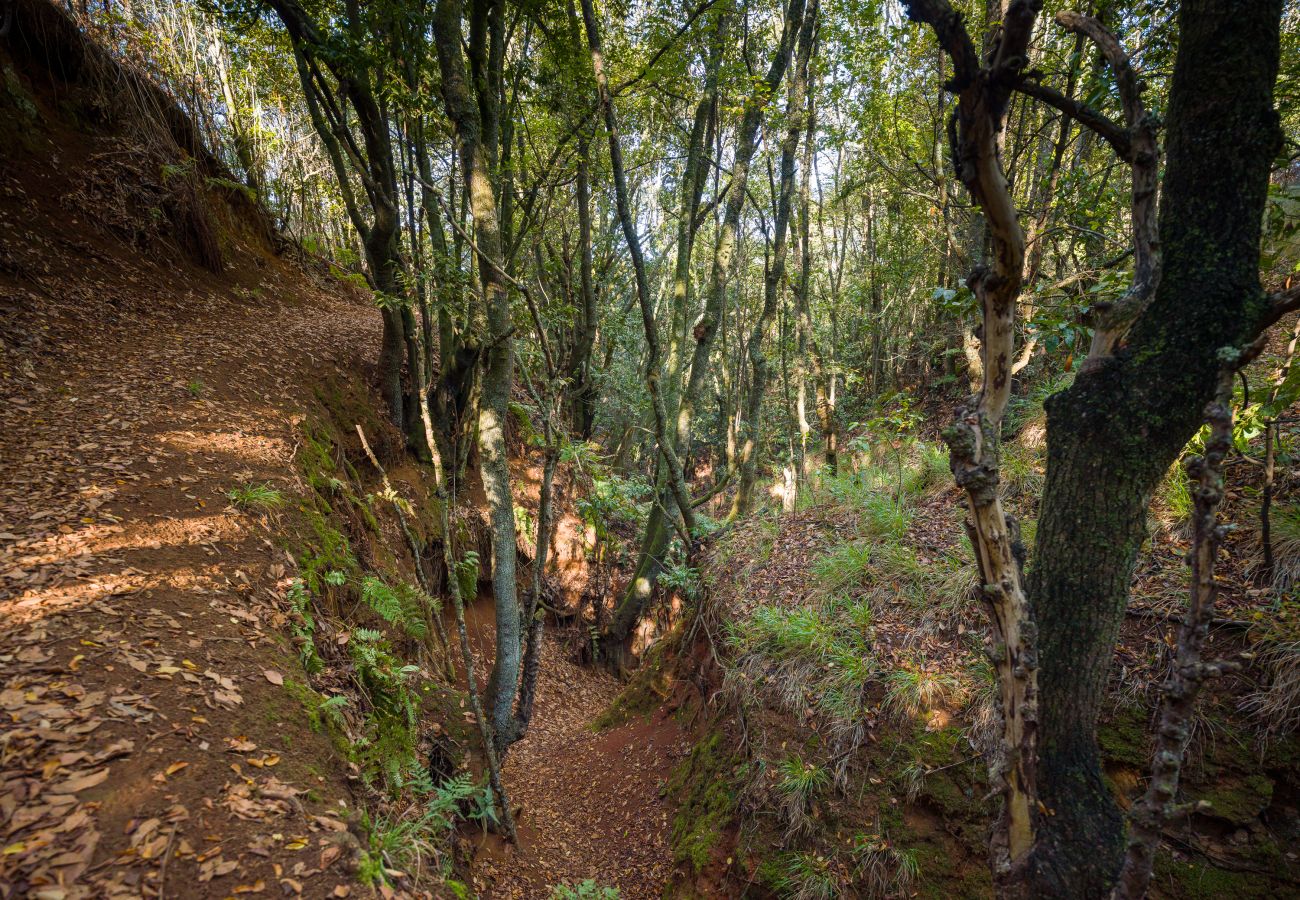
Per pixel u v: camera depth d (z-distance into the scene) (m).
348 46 5.78
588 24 5.40
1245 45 1.99
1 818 1.80
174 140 10.40
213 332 7.89
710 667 5.84
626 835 5.34
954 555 4.94
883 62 8.02
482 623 9.35
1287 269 4.44
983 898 3.48
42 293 6.68
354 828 2.29
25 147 7.95
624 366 19.52
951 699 4.07
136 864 1.79
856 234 19.83
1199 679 1.62
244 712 2.54
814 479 8.83
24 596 2.79
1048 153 7.48
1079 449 2.27
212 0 6.23
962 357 10.71
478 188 4.95
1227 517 4.15
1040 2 1.60
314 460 6.06
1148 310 2.18
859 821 3.91
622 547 12.16
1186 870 3.18
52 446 4.30
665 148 13.97
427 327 7.75
